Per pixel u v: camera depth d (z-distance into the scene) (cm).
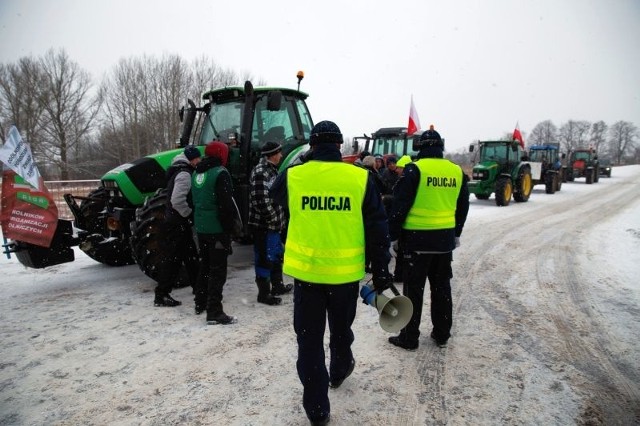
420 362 301
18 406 247
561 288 470
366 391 263
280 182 232
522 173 1355
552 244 714
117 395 258
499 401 252
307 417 233
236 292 454
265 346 324
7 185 415
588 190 1945
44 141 2786
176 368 290
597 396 257
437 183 297
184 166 387
